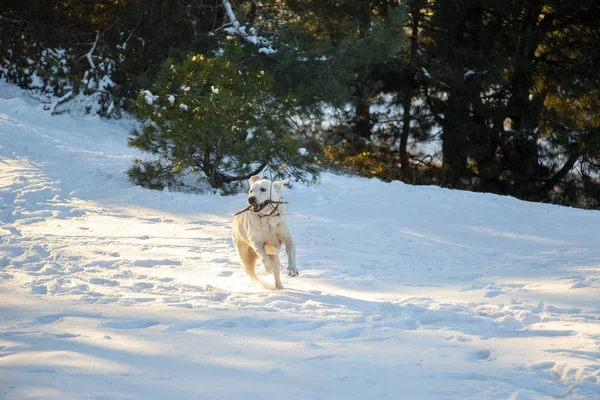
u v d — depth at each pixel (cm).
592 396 413
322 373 466
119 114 2661
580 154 2688
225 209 1533
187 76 1705
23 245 1089
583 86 2712
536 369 474
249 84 1745
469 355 514
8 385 435
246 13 2762
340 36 2639
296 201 1634
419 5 2580
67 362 484
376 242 1234
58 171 1825
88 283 830
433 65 2697
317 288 848
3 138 2075
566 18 2748
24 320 627
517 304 720
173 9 2797
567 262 1018
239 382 445
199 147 1712
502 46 2766
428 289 831
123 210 1505
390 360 497
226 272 940
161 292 793
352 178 1988
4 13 2836
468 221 1459
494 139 2784
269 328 605
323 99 2267
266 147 1661
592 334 564
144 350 520
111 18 2833
